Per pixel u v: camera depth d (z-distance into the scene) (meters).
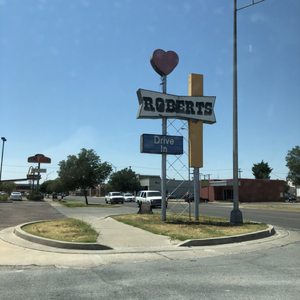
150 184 118.69
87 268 10.65
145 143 22.73
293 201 90.12
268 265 10.94
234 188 21.86
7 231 18.67
